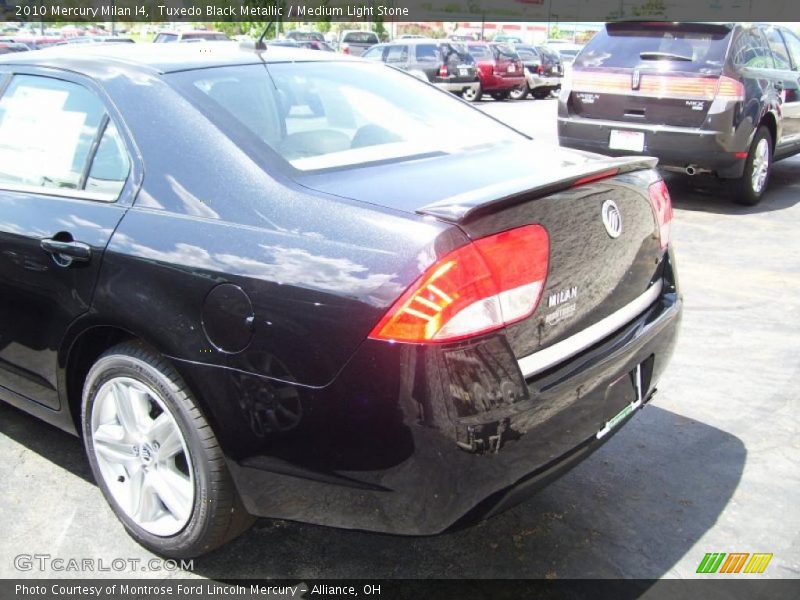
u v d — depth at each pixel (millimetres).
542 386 2162
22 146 2930
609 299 2480
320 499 2178
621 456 3209
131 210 2471
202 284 2223
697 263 5715
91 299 2463
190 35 24125
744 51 7141
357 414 2021
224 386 2199
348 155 2604
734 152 7027
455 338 1974
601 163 2516
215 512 2369
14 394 3006
